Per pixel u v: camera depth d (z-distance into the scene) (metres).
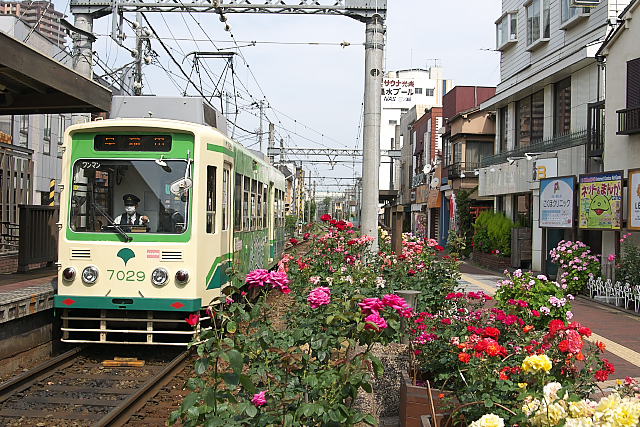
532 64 22.14
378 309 4.14
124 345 9.88
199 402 3.68
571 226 16.36
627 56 15.08
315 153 40.19
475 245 25.73
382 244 15.00
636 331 10.89
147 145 9.15
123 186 9.09
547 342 5.14
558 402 3.33
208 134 9.38
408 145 48.59
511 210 23.84
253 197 12.95
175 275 8.80
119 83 16.64
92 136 9.20
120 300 8.79
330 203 84.75
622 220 14.31
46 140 26.94
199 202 9.02
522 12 23.20
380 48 13.41
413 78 83.50
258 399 3.51
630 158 14.81
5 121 22.39
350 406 4.25
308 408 3.40
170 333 8.88
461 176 29.44
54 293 9.18
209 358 3.56
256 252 13.35
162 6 13.28
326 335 4.45
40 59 8.85
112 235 8.91
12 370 8.14
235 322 4.22
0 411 6.66
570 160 18.02
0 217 13.92
